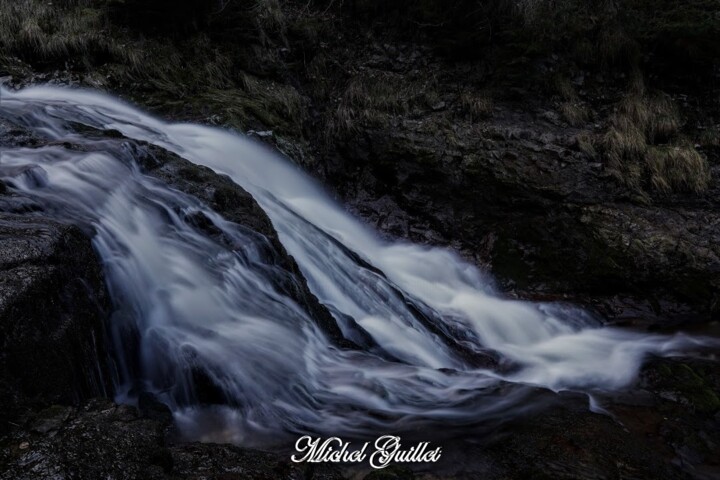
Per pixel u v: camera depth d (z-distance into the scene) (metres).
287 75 10.35
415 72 10.62
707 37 9.75
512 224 8.55
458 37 10.64
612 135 9.11
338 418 3.99
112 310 4.04
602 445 3.79
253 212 5.83
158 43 9.49
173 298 4.42
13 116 6.28
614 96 10.22
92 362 3.59
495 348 6.42
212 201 5.63
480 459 3.56
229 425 3.84
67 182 4.88
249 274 5.02
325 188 9.46
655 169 8.85
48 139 6.02
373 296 6.36
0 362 2.88
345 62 10.76
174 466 2.93
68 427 2.79
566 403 4.35
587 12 10.94
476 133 9.44
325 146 9.88
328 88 10.45
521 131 9.37
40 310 3.22
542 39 10.40
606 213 8.30
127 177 5.36
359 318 5.98
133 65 8.99
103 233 4.40
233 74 9.92
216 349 4.23
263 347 4.41
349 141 9.74
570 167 8.84
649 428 4.40
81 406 3.11
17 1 8.98
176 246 4.84
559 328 7.11
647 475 3.58
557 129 9.56
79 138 6.11
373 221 9.08
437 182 9.07
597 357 6.21
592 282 7.90
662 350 6.42
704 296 7.49
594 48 10.49
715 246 7.88
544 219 8.45
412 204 9.09
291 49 10.59
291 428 3.85
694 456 4.05
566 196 8.52
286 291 5.13
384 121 9.70
